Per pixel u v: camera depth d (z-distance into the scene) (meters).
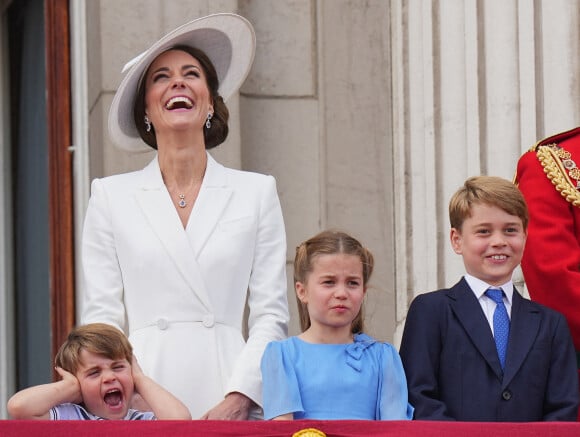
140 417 22.39
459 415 21.67
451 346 21.92
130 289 23.16
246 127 30.08
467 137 28.61
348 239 21.91
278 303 23.25
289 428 19.61
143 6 29.50
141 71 23.72
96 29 29.83
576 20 27.75
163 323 22.91
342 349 21.67
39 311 33.03
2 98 34.81
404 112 29.80
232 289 23.19
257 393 22.27
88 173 31.00
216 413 22.03
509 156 28.08
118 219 23.30
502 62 28.27
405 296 29.55
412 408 21.58
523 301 22.30
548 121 27.77
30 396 21.75
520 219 22.30
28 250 33.75
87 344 22.14
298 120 30.33
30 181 33.69
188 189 23.61
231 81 24.86
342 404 21.33
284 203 30.08
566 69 27.70
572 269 23.22
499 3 28.39
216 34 24.17
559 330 22.08
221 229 23.28
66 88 31.94
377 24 30.69
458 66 28.88
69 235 31.72
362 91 30.53
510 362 21.75
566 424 19.61
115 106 23.81
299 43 30.50
